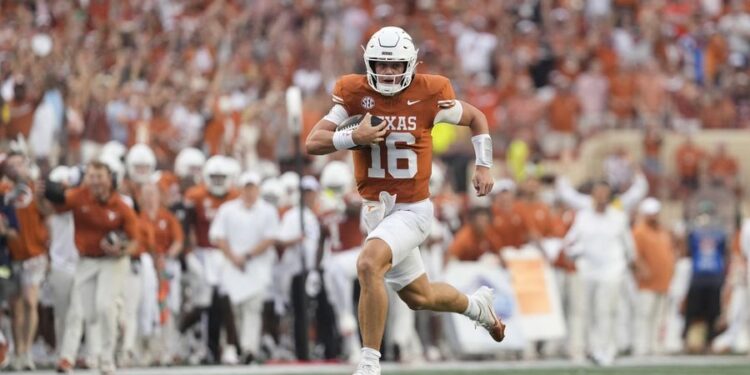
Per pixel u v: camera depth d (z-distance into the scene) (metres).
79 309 37.94
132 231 37.88
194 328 45.22
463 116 27.08
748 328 49.75
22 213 39.47
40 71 54.62
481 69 76.69
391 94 26.45
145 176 42.84
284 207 47.44
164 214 42.72
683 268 54.12
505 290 47.19
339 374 38.75
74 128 52.62
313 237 45.78
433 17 78.69
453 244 47.28
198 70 64.25
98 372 39.25
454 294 27.56
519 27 79.12
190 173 46.19
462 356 47.44
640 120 74.38
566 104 72.25
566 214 52.47
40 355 43.44
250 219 43.94
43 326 42.53
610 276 46.78
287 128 57.72
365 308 25.86
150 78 61.94
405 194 26.67
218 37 68.69
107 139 53.88
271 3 74.88
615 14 81.31
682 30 81.44
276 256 46.25
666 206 69.00
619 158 69.19
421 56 73.25
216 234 43.78
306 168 53.31
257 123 57.50
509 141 71.12
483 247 47.16
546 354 49.41
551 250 48.81
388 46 26.08
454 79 72.94
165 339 43.38
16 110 48.88
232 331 43.91
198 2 72.31
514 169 68.56
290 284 45.91
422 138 26.69
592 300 47.06
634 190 56.25
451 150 66.06
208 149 55.12
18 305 40.00
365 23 76.81
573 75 76.19
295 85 66.94
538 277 48.03
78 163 51.47
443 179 51.94
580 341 47.69
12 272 39.81
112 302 37.81
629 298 50.38
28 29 62.59
